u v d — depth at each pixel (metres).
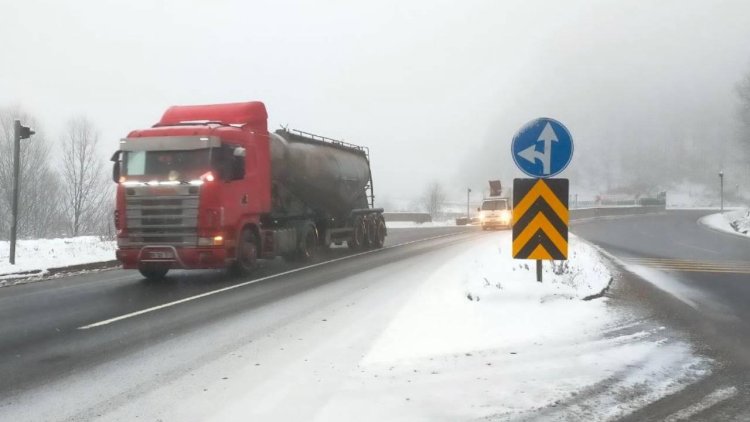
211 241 11.02
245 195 12.26
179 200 11.02
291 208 15.43
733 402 4.68
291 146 15.18
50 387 5.05
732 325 7.53
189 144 11.15
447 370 5.44
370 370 5.45
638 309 8.42
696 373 5.43
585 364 5.66
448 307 8.16
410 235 29.59
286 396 4.76
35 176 35.25
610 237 28.12
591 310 8.07
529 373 5.37
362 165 20.47
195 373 5.42
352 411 4.43
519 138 8.86
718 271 13.82
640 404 4.62
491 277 9.89
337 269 13.71
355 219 19.19
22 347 6.43
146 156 11.30
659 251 19.86
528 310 7.89
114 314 8.28
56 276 12.83
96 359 5.94
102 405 4.60
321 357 5.91
